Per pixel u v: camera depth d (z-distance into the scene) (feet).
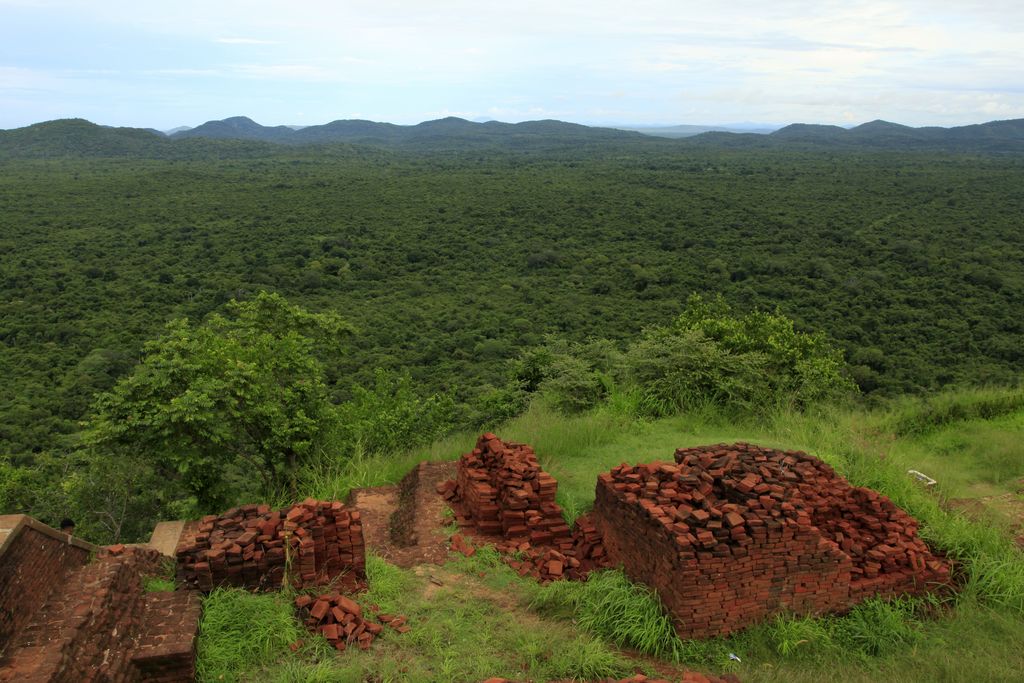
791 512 16.44
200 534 16.22
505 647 14.38
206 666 12.92
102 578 12.93
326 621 14.69
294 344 33.63
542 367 40.83
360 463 28.43
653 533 16.44
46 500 39.40
